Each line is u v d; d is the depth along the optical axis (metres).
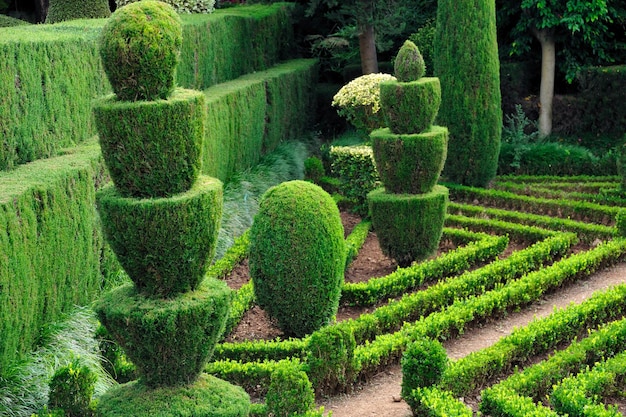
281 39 19.88
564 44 18.14
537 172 16.64
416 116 10.84
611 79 17.61
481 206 14.42
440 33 15.09
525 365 8.05
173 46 5.70
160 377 5.86
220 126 13.46
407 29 19.59
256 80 15.97
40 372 6.95
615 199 13.78
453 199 15.05
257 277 8.46
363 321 8.56
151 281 5.83
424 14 19.88
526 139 16.95
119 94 5.73
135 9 5.68
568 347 7.91
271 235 8.31
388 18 17.92
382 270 11.21
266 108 16.38
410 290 10.28
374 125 14.72
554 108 18.33
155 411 5.64
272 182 14.94
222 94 13.81
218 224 5.98
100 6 15.48
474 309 9.01
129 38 5.57
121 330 5.74
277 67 18.83
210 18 15.26
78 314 8.16
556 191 14.56
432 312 9.40
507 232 12.47
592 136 18.05
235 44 16.50
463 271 10.91
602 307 8.85
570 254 11.74
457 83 14.96
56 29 10.86
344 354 7.45
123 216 5.67
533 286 9.80
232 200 12.95
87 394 6.23
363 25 18.11
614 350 7.99
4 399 6.50
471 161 15.14
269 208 8.41
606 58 18.19
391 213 10.87
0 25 16.88
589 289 10.38
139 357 5.79
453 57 14.93
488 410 6.79
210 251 5.94
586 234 12.22
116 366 7.57
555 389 6.85
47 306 7.69
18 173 7.94
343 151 13.41
